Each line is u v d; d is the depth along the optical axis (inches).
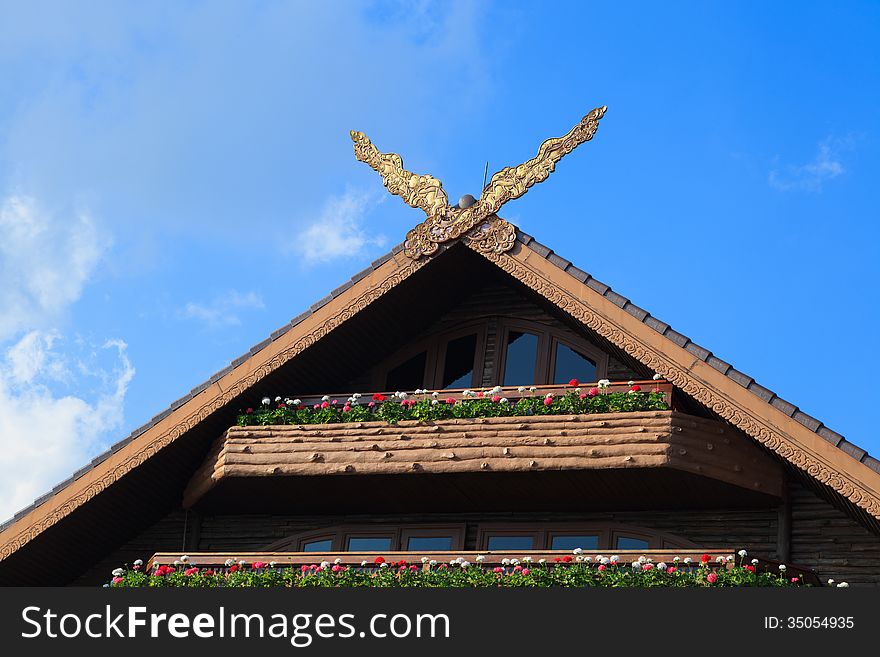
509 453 783.7
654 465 754.8
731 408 732.7
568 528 828.0
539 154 825.5
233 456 828.0
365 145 869.8
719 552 721.0
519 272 804.6
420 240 836.6
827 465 706.2
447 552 769.6
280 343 845.2
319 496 852.0
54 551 871.7
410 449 803.4
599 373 865.5
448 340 909.8
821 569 769.6
